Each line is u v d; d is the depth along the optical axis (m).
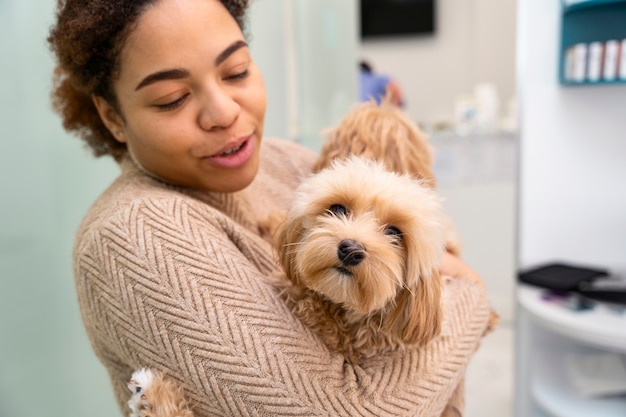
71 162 1.33
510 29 4.20
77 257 0.66
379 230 0.66
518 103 1.71
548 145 1.70
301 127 2.12
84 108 0.81
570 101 1.66
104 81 0.69
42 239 1.25
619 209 1.69
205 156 0.71
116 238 0.62
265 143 1.04
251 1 0.89
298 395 0.59
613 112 1.64
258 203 0.91
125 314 0.61
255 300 0.63
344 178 0.70
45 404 1.28
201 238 0.64
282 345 0.61
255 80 0.74
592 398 1.54
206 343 0.58
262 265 0.74
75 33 0.65
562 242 1.76
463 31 4.38
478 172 3.07
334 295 0.65
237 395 0.58
